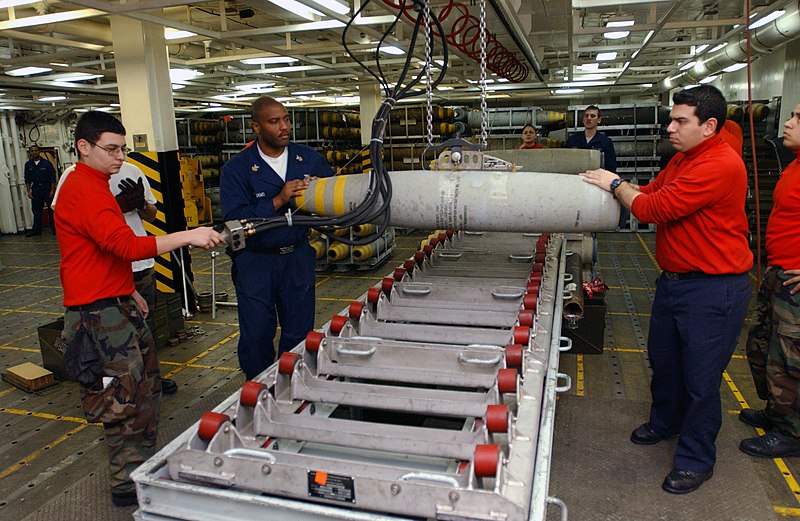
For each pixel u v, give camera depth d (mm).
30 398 3889
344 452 1852
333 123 12055
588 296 4250
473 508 1339
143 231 3648
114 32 4957
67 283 2340
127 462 2543
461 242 4207
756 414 3211
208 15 5605
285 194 2605
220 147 14992
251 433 1840
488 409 1604
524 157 4176
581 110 10117
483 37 2393
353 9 4398
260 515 1419
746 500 2572
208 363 4410
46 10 4562
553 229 2244
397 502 1402
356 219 2242
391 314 2721
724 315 2445
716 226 2373
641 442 3061
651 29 5324
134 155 5121
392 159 10367
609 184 2189
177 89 10195
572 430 3223
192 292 5684
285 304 3070
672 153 9641
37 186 11641
